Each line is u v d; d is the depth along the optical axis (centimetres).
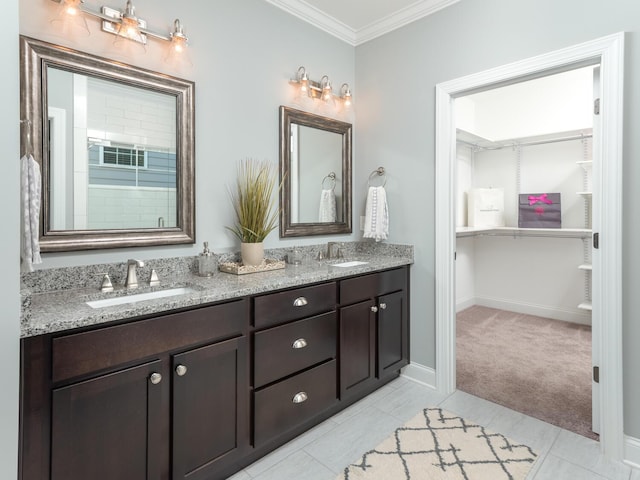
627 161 169
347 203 283
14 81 95
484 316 408
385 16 259
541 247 404
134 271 163
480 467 165
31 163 123
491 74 212
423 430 195
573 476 160
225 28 207
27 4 144
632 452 169
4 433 96
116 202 168
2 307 95
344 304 205
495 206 412
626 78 168
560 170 387
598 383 187
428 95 243
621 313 171
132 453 124
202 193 199
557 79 382
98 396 117
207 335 144
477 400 227
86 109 159
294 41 245
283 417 173
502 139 389
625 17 168
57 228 152
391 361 240
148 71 175
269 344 167
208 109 200
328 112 270
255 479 158
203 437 144
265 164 229
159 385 131
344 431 194
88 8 158
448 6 232
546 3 192
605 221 173
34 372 105
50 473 108
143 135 176
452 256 238
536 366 277
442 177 236
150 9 177
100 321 116
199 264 185
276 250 238
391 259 255
